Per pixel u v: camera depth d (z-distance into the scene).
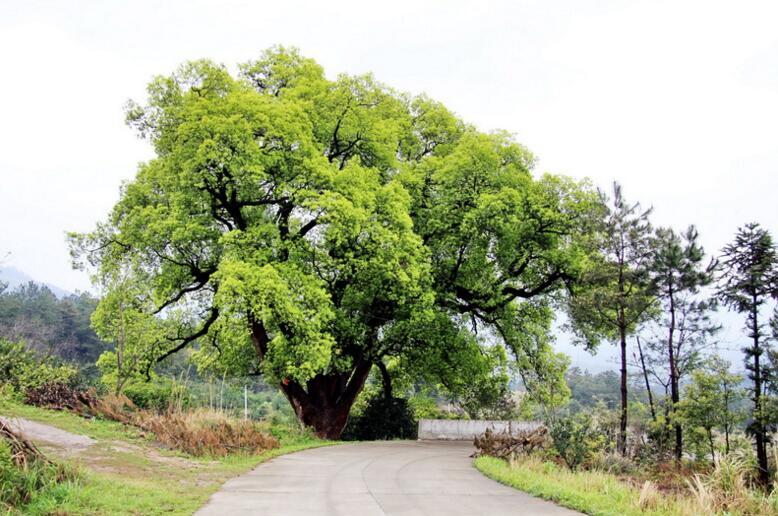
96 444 14.10
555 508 10.30
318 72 28.42
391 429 33.28
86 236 26.48
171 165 24.61
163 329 27.25
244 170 23.56
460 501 10.84
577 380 70.94
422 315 26.95
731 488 12.53
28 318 75.06
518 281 33.31
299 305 23.55
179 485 11.27
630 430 22.39
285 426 26.47
